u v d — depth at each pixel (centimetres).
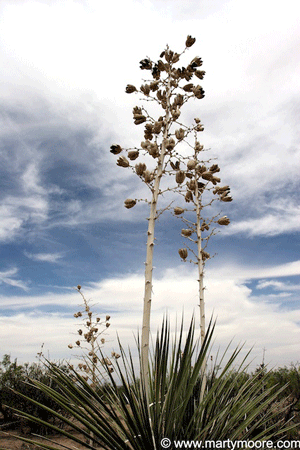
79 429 206
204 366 269
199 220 358
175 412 219
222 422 240
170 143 306
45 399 573
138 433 209
